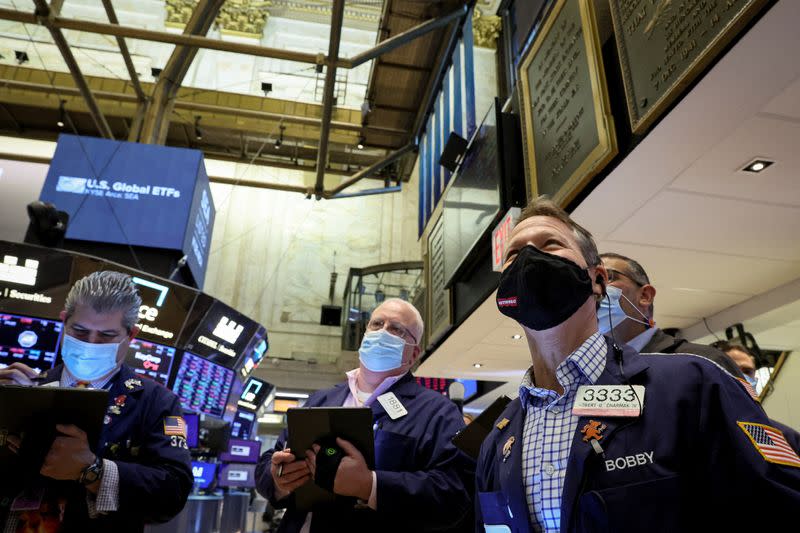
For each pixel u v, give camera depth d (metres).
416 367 9.59
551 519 1.13
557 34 4.80
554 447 1.19
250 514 9.92
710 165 3.57
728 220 4.17
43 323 5.27
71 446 1.69
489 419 2.06
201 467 5.06
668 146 3.44
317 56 9.10
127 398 2.14
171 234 8.02
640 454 1.04
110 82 15.39
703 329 6.05
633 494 1.00
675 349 2.30
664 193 3.91
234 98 15.91
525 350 8.12
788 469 0.95
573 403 1.21
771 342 6.09
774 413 6.26
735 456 0.98
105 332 2.06
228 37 17.50
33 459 1.68
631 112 3.42
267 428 15.93
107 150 8.35
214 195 17.20
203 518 4.82
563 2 4.70
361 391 2.65
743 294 5.45
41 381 2.17
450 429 2.30
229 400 7.52
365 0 16.12
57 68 15.91
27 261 5.29
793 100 2.97
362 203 17.92
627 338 2.49
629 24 3.55
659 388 1.11
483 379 10.15
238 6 17.44
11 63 15.74
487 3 12.66
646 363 1.19
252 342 7.50
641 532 0.97
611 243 4.60
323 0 18.02
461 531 2.04
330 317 16.19
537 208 1.48
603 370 1.21
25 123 16.03
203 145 17.25
